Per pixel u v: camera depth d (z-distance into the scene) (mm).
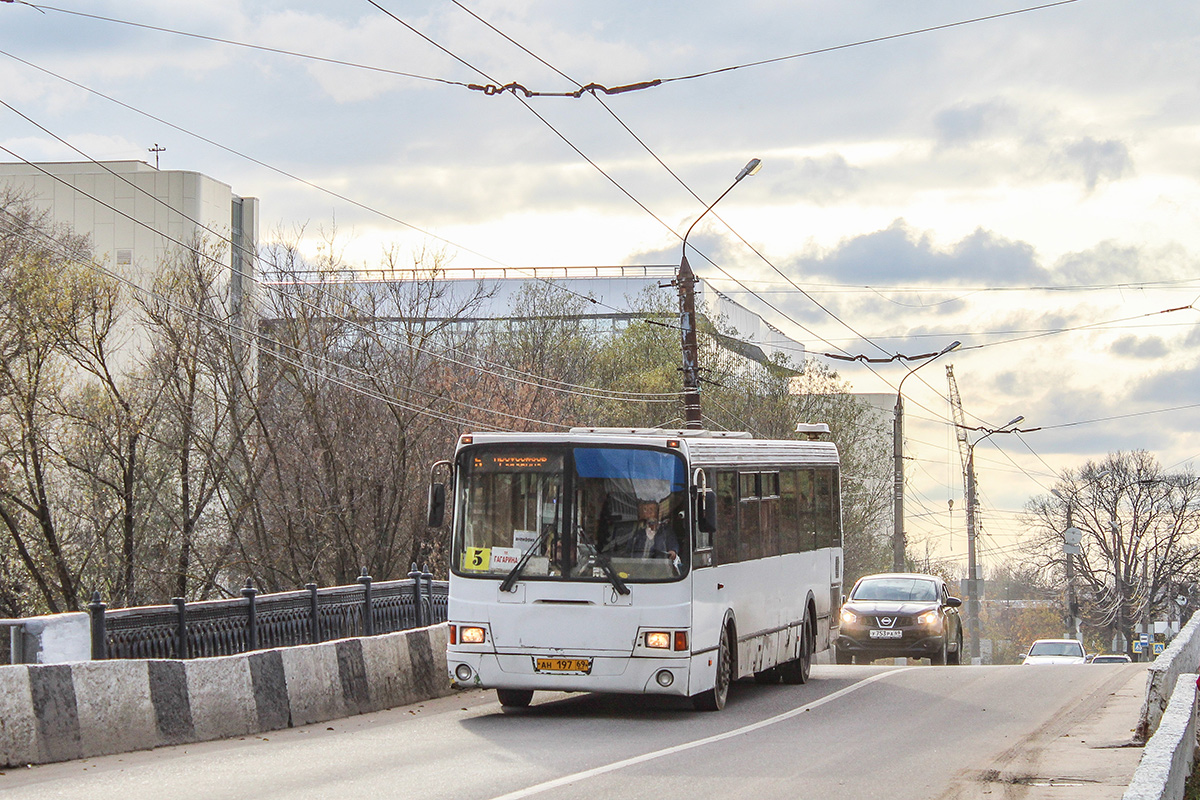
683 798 8797
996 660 117938
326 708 13797
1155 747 7445
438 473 42469
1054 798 8898
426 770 10031
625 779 9609
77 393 37062
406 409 41156
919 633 25266
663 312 56531
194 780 9500
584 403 52062
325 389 41188
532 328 54625
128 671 11297
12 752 10023
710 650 14344
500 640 13742
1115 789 9250
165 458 37812
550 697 16500
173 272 39500
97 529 36000
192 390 38562
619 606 13586
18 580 35688
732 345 59594
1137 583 81000
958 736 12398
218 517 39500
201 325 38656
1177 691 9922
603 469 13938
